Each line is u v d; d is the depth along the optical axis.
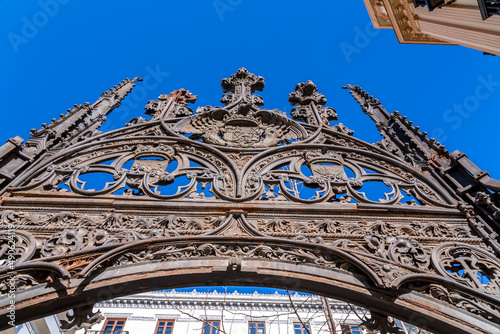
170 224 3.87
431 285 3.23
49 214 3.93
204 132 6.07
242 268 3.24
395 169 5.32
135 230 3.75
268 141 5.88
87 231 3.67
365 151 5.61
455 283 3.19
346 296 3.27
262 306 17.34
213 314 17.20
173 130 6.00
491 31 5.53
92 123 6.21
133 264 3.24
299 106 7.16
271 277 3.28
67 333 10.51
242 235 3.71
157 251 3.39
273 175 4.94
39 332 9.87
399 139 6.18
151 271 3.20
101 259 3.12
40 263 3.02
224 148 5.52
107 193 4.37
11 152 4.58
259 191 4.55
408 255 3.59
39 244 3.51
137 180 4.68
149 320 17.27
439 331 3.06
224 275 3.29
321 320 15.95
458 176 4.91
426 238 3.91
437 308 3.06
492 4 4.87
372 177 5.09
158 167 5.03
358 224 4.13
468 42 6.66
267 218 4.12
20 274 3.00
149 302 17.97
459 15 6.81
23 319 2.90
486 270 3.59
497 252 3.69
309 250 3.53
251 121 6.40
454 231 4.06
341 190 4.75
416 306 3.07
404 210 4.32
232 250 3.50
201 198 4.36
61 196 4.23
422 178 5.06
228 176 4.87
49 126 5.49
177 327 16.89
